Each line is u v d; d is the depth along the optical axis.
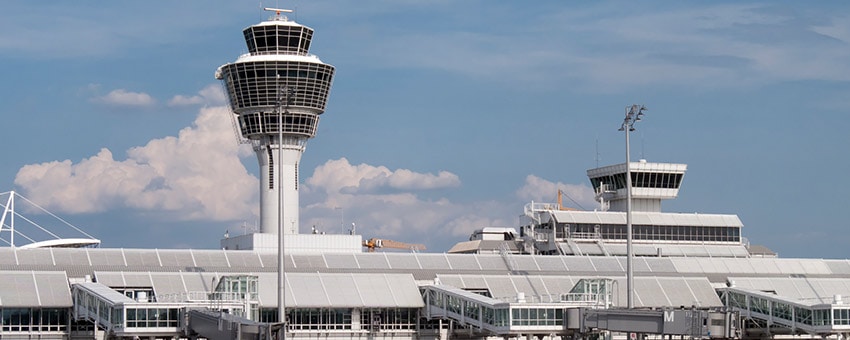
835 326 146.50
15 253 148.25
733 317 123.62
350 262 161.00
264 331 104.12
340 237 177.12
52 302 137.62
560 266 170.38
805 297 172.38
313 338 147.50
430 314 151.12
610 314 129.62
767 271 180.38
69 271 146.75
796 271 182.88
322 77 193.12
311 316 147.88
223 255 157.50
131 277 144.75
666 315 123.75
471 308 142.00
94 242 182.50
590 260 173.75
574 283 162.50
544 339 149.38
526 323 135.75
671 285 166.25
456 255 168.12
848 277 183.88
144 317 124.62
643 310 126.06
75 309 137.75
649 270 173.25
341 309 149.25
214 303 130.88
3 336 135.50
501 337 146.25
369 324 150.75
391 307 150.50
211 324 114.75
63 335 138.50
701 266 177.50
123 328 123.38
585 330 133.25
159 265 152.00
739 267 179.50
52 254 149.62
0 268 144.75
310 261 159.38
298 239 174.75
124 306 123.44
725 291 165.62
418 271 161.50
